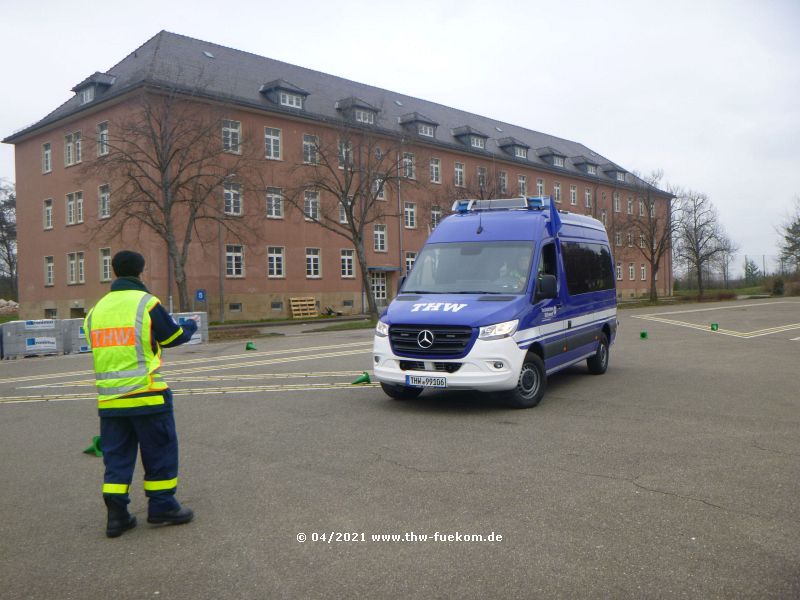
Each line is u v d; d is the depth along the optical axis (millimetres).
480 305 8367
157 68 33656
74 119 36250
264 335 24922
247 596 3588
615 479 5453
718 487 5219
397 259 45031
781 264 66188
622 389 10047
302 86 42188
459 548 4133
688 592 3512
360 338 22094
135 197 27797
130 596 3635
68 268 37594
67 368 15453
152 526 4684
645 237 51438
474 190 40219
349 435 7223
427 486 5363
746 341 17750
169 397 4688
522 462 6004
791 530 4324
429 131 47844
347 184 31953
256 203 36250
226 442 7047
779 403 8758
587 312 10766
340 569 3887
